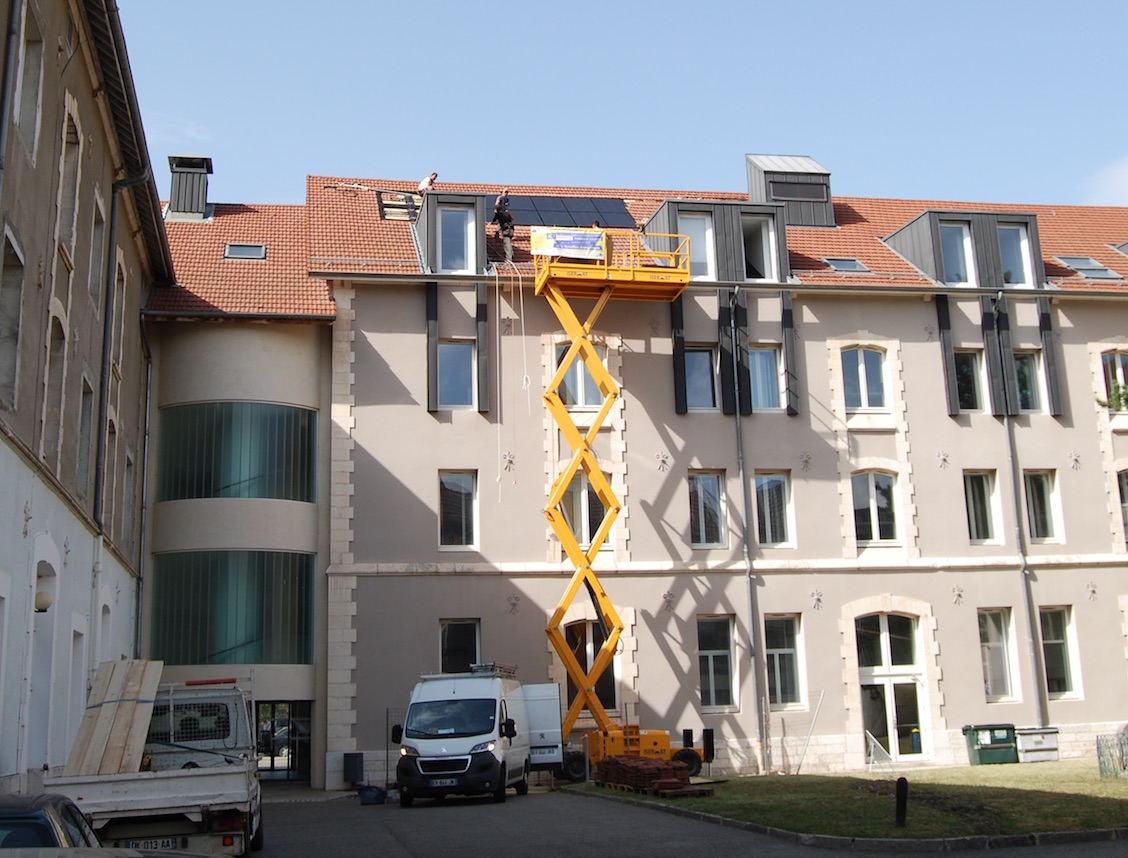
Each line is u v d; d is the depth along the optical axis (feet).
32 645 50.85
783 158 125.29
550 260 95.81
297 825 62.44
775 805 56.03
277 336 96.12
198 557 91.30
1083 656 102.89
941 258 107.96
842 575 100.58
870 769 94.63
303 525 93.86
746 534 99.45
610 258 97.76
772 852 42.47
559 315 96.43
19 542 46.75
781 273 105.19
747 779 78.54
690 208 103.96
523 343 99.66
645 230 108.27
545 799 72.84
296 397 95.81
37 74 48.62
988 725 97.45
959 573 102.37
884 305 106.42
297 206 116.88
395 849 48.08
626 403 100.17
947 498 103.65
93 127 62.49
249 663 89.97
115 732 47.32
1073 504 105.81
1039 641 102.32
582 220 111.86
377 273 97.04
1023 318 108.47
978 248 108.27
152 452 93.50
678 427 100.68
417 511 95.09
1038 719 100.32
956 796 56.08
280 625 91.35
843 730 97.66
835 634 99.35
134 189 74.79
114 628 76.84
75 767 46.01
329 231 103.65
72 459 58.70
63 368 55.42
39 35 48.29
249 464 93.15
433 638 92.99
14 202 44.19
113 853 20.89
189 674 89.30
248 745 55.11
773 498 102.06
